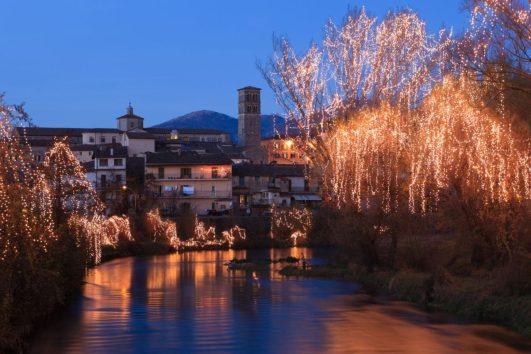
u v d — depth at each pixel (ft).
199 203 342.85
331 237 177.58
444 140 109.50
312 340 71.77
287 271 155.74
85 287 124.36
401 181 131.54
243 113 586.04
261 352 65.67
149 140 390.42
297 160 455.22
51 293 81.92
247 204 363.97
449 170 109.50
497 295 88.38
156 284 131.03
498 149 102.22
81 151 377.91
